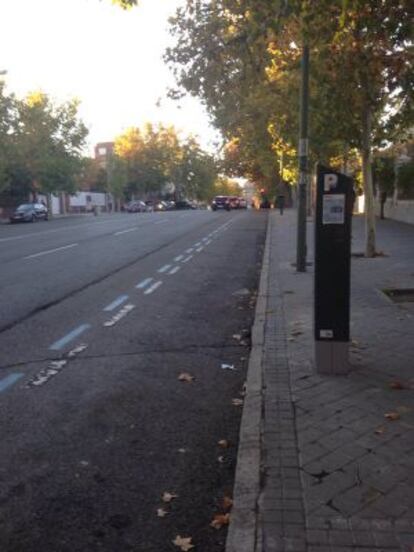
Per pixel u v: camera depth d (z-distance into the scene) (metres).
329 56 10.79
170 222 40.34
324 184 6.19
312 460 4.47
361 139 16.06
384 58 10.74
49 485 4.39
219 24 13.38
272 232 27.86
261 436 4.90
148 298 11.48
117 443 5.09
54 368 7.03
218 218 46.22
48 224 41.66
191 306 10.79
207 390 6.37
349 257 6.26
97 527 3.88
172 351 7.82
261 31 8.76
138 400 6.06
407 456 4.51
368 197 16.38
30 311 10.12
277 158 36.28
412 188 29.72
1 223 51.06
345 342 6.33
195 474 4.57
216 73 14.17
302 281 12.98
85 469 4.63
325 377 6.30
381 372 6.41
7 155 54.25
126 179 97.88
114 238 26.11
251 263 17.41
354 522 3.67
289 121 17.38
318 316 6.35
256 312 9.74
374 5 7.86
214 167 79.00
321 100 14.95
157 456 4.86
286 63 15.32
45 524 3.91
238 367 7.18
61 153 60.16
